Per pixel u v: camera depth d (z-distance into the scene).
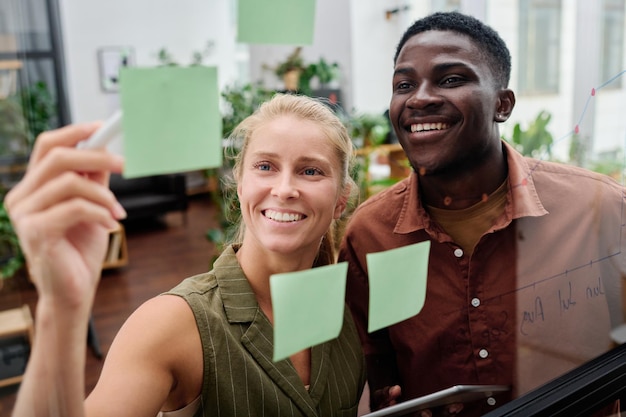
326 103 0.64
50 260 0.43
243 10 0.52
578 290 0.84
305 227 0.59
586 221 0.82
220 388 0.58
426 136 0.71
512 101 0.79
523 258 0.78
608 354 0.83
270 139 0.57
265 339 0.61
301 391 0.62
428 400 0.74
